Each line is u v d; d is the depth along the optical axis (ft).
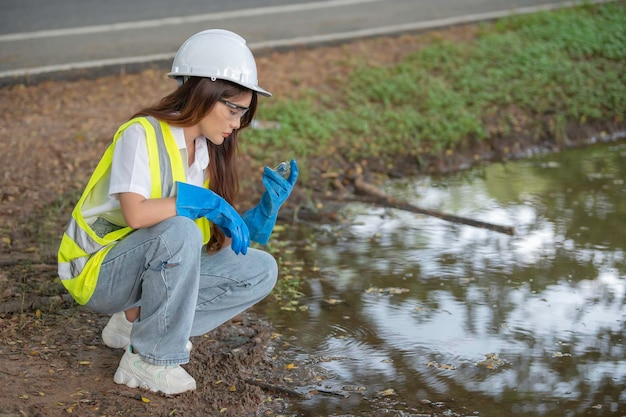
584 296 17.61
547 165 26.43
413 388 14.08
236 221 12.37
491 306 17.16
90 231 12.37
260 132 26.45
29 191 21.89
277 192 13.10
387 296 17.60
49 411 12.25
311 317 16.58
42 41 34.47
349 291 17.80
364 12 38.86
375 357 15.11
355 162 25.76
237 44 12.25
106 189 12.47
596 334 16.05
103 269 12.51
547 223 21.65
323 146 26.03
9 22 37.06
